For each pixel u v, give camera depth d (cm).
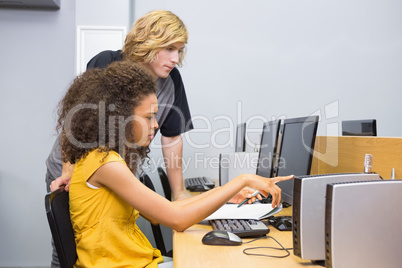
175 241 111
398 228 79
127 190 103
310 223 90
